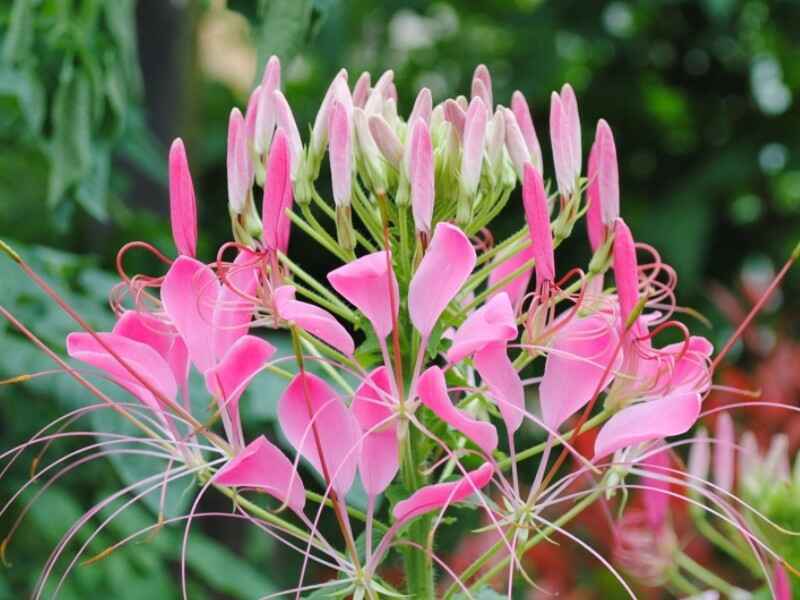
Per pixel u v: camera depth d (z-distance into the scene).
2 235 0.80
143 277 0.53
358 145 0.52
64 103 0.66
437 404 0.48
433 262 0.49
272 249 0.50
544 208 0.49
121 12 0.67
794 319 1.03
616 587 0.76
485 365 0.49
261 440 0.49
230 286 0.50
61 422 0.73
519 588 0.82
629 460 0.52
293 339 0.48
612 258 0.52
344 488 0.49
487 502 0.51
